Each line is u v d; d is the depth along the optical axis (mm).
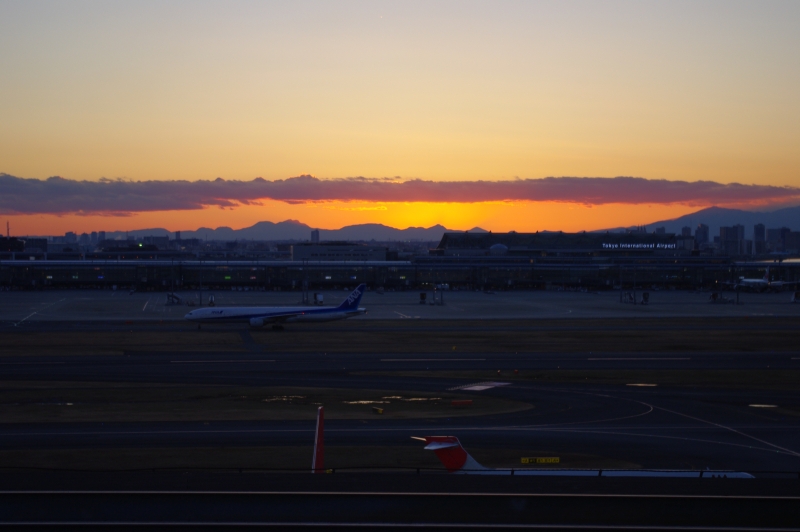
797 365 79312
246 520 27297
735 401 61469
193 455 44281
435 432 50469
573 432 51094
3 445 46031
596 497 29297
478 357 84312
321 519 27375
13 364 76938
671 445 48031
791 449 47406
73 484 30672
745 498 29266
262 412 56062
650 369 76562
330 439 48438
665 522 27344
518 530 26516
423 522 27188
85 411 55688
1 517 27438
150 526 26625
